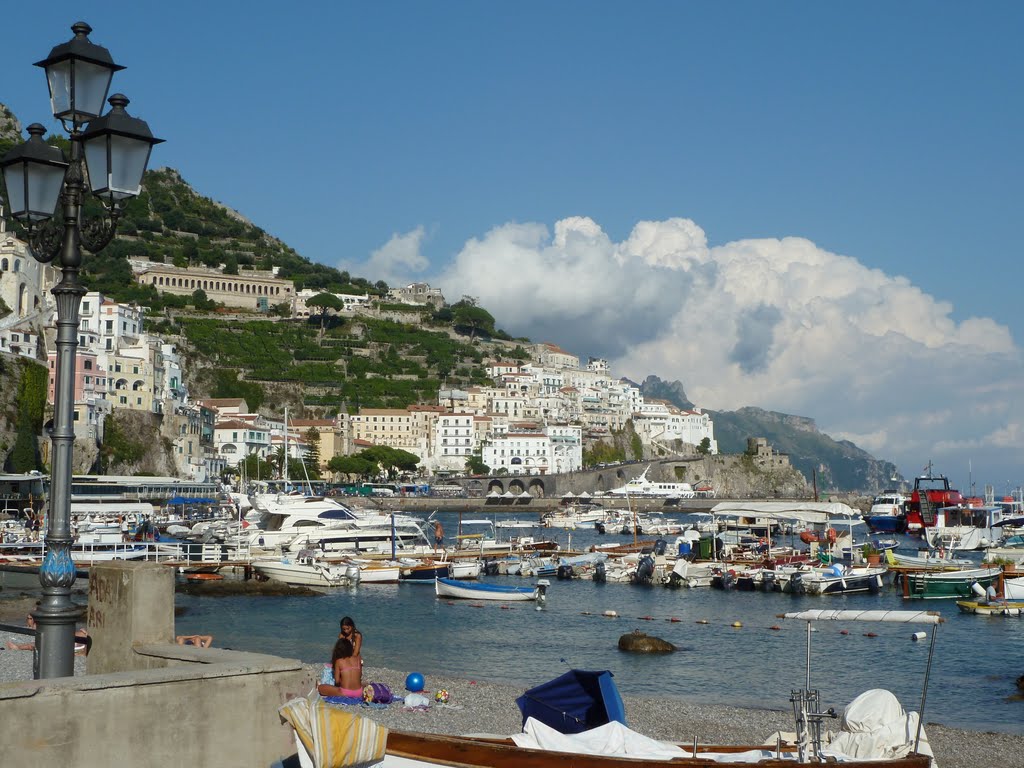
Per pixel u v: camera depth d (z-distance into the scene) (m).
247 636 57.88
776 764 19.80
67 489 14.01
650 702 39.03
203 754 12.26
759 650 54.41
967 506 177.88
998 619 66.12
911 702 41.94
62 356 14.02
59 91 14.16
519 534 174.50
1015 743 34.00
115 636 14.80
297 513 102.50
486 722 32.38
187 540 108.12
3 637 43.72
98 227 14.20
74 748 11.27
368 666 47.25
